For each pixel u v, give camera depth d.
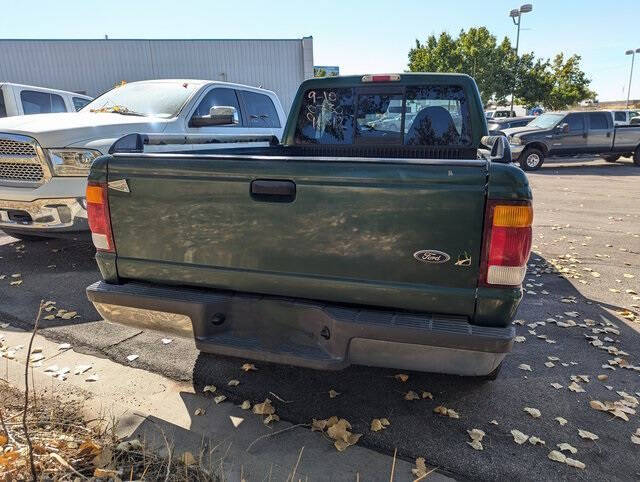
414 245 2.14
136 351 3.41
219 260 2.45
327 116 4.69
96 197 2.57
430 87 4.40
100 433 2.46
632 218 8.51
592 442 2.55
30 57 20.91
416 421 2.69
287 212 2.28
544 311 4.36
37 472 2.13
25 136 4.55
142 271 2.59
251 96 7.22
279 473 2.24
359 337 2.21
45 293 4.47
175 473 2.19
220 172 2.34
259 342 2.44
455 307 2.15
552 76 33.16
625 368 3.33
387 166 2.12
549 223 8.11
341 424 2.57
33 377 2.97
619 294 4.80
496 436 2.58
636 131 16.89
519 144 16.12
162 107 5.88
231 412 2.73
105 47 21.36
